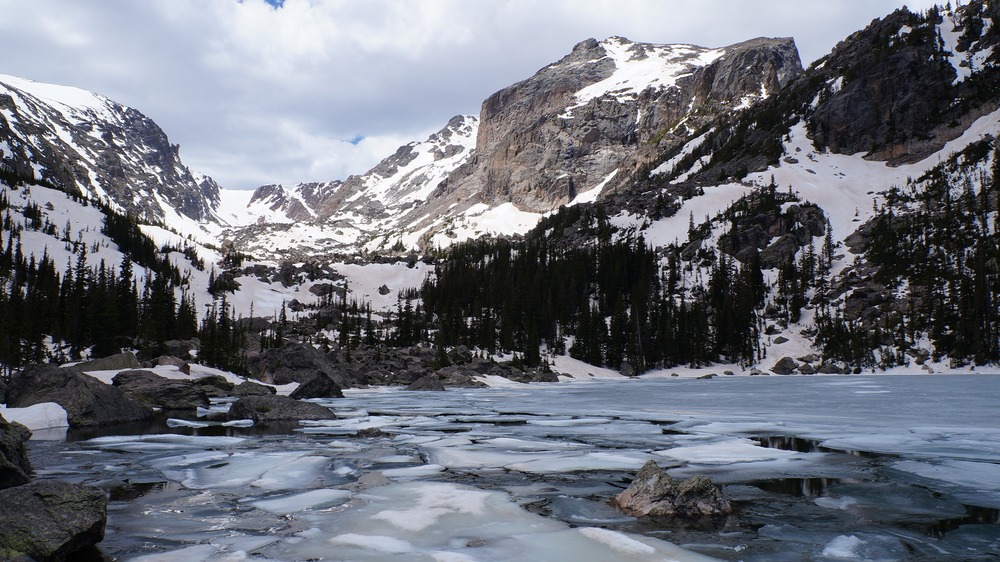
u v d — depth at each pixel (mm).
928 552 8164
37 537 7699
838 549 8320
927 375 91000
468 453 17016
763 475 13773
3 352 66312
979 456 16188
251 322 136000
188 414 29844
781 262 148625
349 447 18062
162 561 7730
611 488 12383
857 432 21688
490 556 8023
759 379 90188
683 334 121500
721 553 8148
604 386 72688
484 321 122875
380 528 9391
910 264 126562
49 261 134250
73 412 24125
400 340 115938
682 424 25234
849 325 117312
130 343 87000
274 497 11516
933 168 166375
